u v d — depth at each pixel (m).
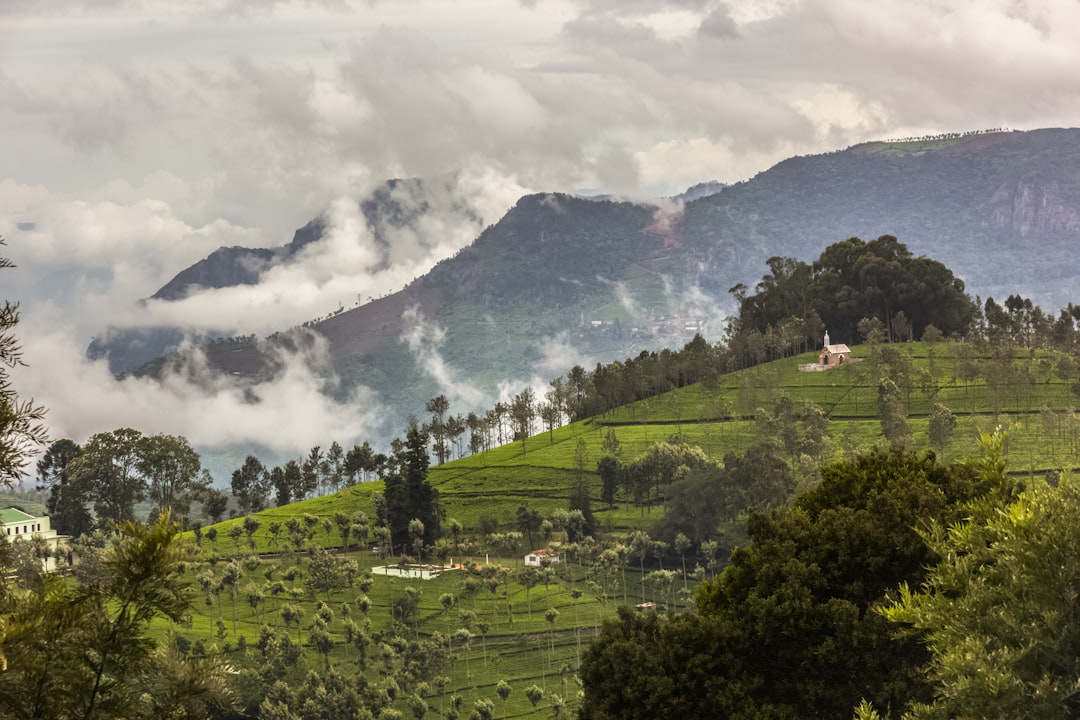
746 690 70.00
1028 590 44.78
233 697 29.70
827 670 68.44
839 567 71.38
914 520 69.62
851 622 66.31
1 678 25.97
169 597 28.44
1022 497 47.88
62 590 28.62
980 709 42.75
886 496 72.56
